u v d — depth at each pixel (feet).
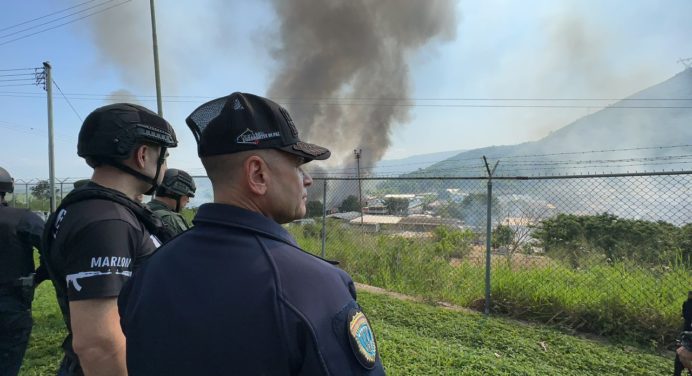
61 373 5.66
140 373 2.92
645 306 16.60
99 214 4.83
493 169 19.17
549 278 19.40
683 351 9.50
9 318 8.23
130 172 5.48
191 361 2.66
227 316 2.64
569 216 25.68
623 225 23.06
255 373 2.53
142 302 3.10
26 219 8.64
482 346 15.19
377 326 16.48
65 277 4.99
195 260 3.00
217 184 3.33
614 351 14.79
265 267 2.78
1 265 8.23
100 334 4.44
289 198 3.40
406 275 24.48
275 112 3.28
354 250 28.50
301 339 2.57
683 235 21.04
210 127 3.23
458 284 22.18
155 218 5.77
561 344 15.25
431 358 13.01
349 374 2.60
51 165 52.80
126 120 5.35
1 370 8.16
